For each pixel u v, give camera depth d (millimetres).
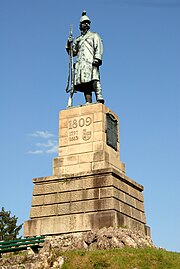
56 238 21438
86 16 27016
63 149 24688
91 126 24469
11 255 21469
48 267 18250
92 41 26250
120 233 20219
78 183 22938
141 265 17703
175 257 19094
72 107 25391
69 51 26891
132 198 24219
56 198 23156
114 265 17641
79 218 22031
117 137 25891
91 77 25625
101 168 23266
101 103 24812
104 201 21891
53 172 24375
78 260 18234
